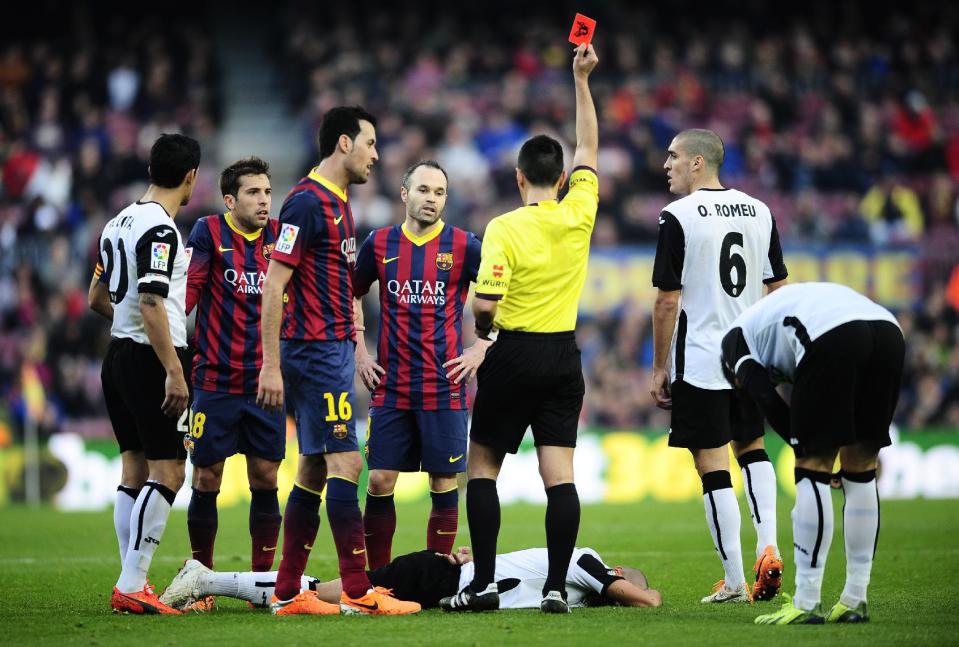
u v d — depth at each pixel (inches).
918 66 3624.5
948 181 3026.6
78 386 2524.6
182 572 880.9
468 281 992.9
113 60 3567.9
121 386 867.4
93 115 3373.5
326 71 3543.3
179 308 876.6
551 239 830.5
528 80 3533.5
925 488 2358.5
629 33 3730.3
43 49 3587.6
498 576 887.7
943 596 940.6
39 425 2348.7
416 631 740.0
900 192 2982.3
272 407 824.9
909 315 2684.5
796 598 772.6
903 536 1485.0
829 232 2883.9
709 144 951.0
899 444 2351.1
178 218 2965.1
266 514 983.6
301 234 832.3
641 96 3390.7
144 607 847.7
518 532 1622.8
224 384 964.6
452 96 3452.3
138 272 844.6
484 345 898.7
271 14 3988.7
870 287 2743.6
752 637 706.8
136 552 854.5
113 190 3073.3
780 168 3139.8
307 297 845.8
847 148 3240.7
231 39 3934.5
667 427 2559.1
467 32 3796.8
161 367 863.1
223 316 968.9
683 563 1239.5
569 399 841.5
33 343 2564.0
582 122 890.7
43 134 3275.1
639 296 2672.2
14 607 908.0
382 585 871.7
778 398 766.5
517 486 2250.2
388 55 3597.4
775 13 3858.3
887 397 755.4
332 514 843.4
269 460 977.5
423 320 968.9
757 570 892.6
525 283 826.8
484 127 3304.6
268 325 825.5
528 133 3297.2
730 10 3841.0
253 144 3609.7
